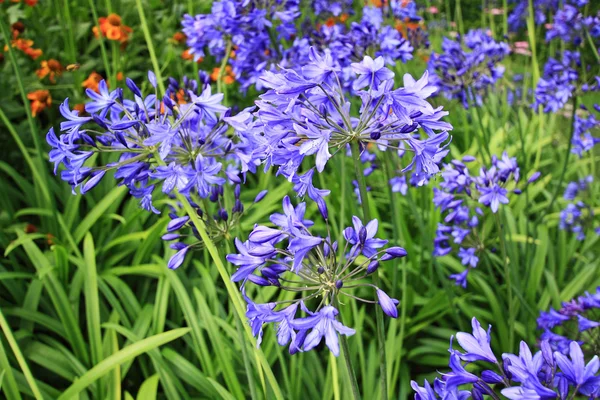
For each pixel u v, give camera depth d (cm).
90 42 573
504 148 509
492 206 286
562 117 646
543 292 400
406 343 377
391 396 299
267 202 433
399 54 339
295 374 319
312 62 163
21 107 463
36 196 429
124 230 406
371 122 168
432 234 427
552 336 298
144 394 285
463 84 388
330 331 147
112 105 195
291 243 147
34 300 345
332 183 457
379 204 474
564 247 426
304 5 548
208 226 216
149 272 363
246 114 198
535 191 481
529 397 118
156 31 624
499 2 940
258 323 160
